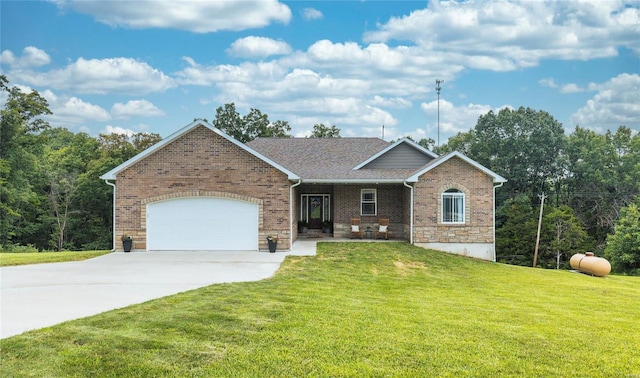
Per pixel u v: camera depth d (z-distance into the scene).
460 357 7.25
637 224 35.00
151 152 20.33
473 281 17.03
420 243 22.95
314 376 6.39
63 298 10.98
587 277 21.66
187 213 20.48
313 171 25.08
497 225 47.16
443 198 23.03
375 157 25.92
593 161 48.06
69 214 46.47
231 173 20.45
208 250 20.44
